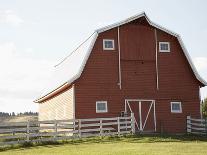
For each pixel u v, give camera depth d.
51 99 42.78
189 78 36.22
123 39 34.81
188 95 35.94
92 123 32.69
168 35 36.22
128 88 34.28
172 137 30.78
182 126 35.31
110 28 34.19
